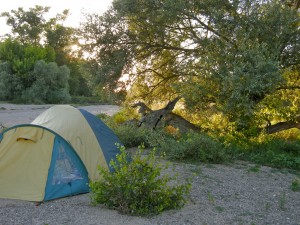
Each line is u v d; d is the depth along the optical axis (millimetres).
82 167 7379
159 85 17531
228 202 7055
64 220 5750
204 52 14406
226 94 12711
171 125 15922
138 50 16359
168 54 17000
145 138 12938
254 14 13508
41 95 48094
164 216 6062
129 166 6551
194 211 6406
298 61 13992
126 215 6051
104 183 6418
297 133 16328
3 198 6816
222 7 14031
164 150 11164
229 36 13781
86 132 7906
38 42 67062
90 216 5945
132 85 17266
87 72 16609
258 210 6656
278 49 13008
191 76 14234
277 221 6113
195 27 14922
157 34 15875
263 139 13555
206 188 7922
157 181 6359
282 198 7457
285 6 13961
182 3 13898
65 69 51250
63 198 6961
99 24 15836
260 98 13188
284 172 9930
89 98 55375
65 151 7328
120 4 15156
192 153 10711
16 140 7426
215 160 10695
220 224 5848
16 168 7258
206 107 13602
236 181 8672
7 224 5543
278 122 15422
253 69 12125
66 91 51094
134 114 17547
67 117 7949
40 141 7344
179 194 6625
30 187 6973
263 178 9117
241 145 12867
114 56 16094
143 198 6230
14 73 49938
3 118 25797
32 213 6070
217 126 13938
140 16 15383
